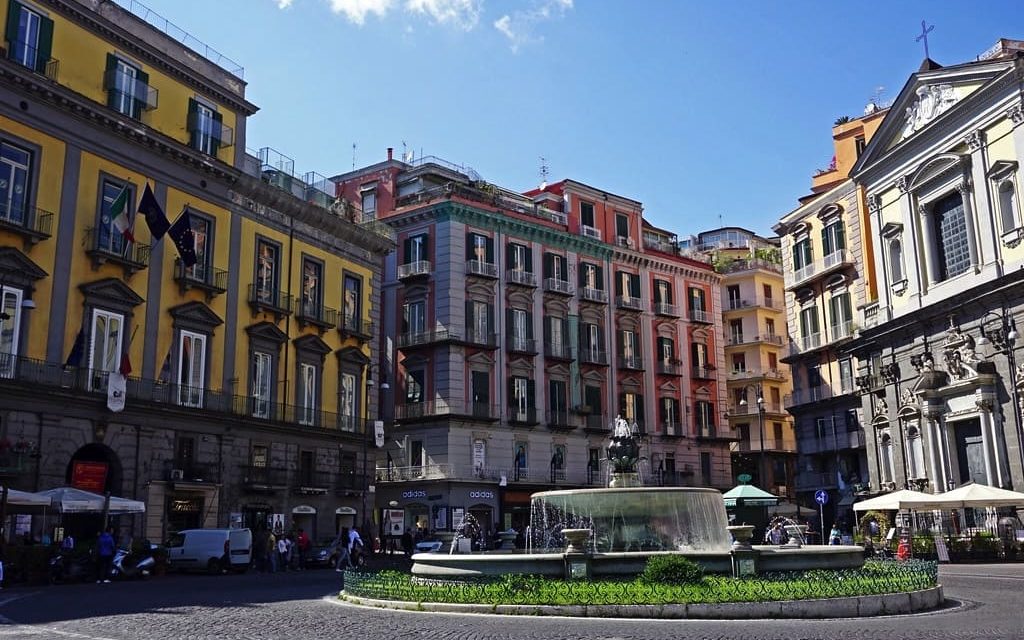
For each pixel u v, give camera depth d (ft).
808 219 179.01
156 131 108.88
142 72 109.81
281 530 121.19
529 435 177.78
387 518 149.48
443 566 56.75
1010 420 108.27
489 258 179.01
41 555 81.25
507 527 169.58
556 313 188.85
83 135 101.14
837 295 169.58
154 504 104.58
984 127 115.44
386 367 176.76
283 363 128.16
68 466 96.02
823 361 174.40
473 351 171.42
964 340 115.96
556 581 51.19
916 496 105.40
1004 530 104.42
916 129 129.18
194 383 112.88
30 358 92.79
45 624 46.50
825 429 174.50
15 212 93.35
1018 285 106.01
